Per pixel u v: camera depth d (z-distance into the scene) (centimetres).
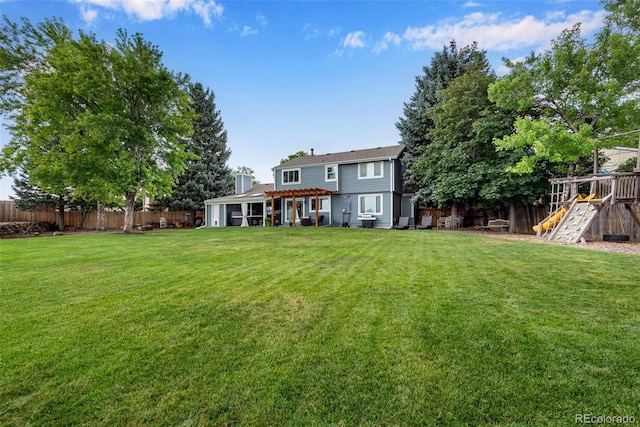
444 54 2112
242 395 185
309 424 163
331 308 321
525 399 178
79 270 516
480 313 299
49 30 1417
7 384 194
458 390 187
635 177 870
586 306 314
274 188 2342
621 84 1096
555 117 1267
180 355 229
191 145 2688
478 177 1432
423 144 2069
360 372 206
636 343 235
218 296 365
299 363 218
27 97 1362
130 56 1373
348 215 2056
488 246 791
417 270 490
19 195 1933
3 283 429
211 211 2569
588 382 191
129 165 1384
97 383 196
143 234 1402
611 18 1120
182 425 163
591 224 903
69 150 1326
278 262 581
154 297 363
